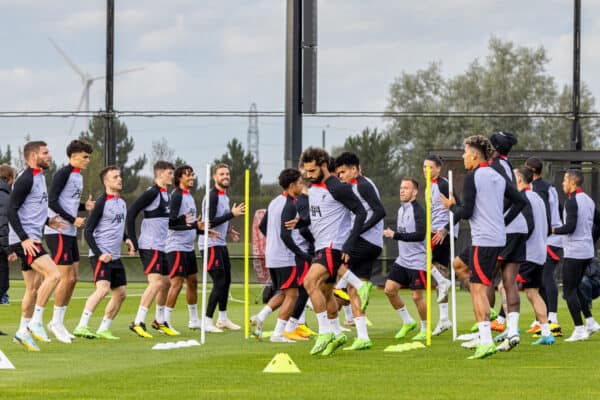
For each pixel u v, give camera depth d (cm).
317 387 2316
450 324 3759
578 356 2980
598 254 5944
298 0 5138
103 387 2314
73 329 4031
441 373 2575
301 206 3619
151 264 3734
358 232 2920
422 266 3544
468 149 2914
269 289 4334
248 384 2364
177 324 4356
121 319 4575
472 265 2920
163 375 2530
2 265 4503
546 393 2225
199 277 7138
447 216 3825
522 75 11994
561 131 10038
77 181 3566
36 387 2314
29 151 3359
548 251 3700
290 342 3488
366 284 3112
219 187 4044
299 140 5175
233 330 4059
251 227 7275
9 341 3475
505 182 2944
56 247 3516
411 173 8100
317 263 2983
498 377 2498
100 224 3628
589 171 6575
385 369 2662
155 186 3769
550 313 3675
